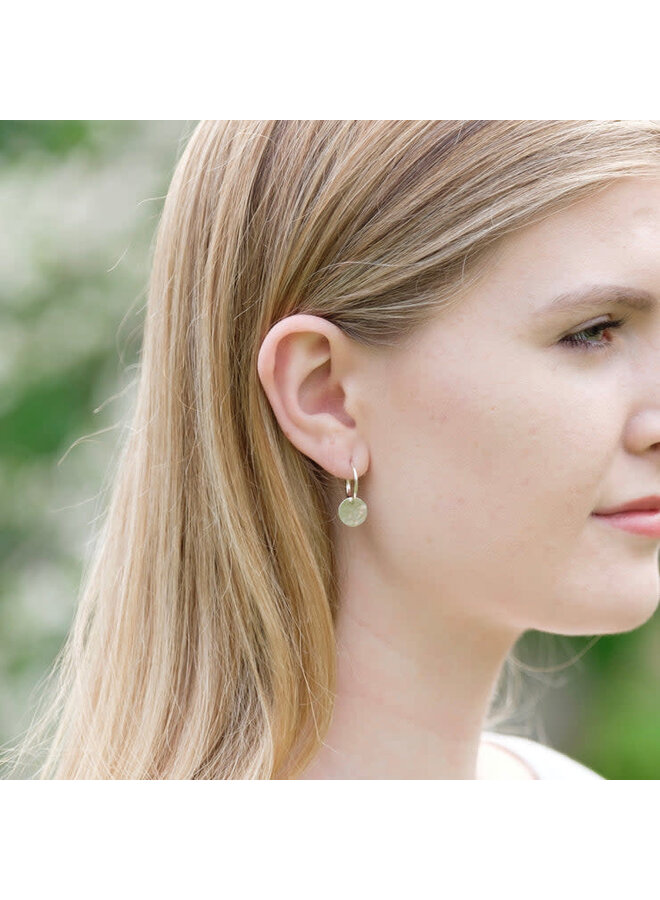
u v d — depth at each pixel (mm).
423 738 1836
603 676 5172
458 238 1621
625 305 1598
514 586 1684
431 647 1808
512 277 1602
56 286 4438
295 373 1699
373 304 1676
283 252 1739
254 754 1783
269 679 1810
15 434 4348
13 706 4012
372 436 1712
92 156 4547
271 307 1753
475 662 1843
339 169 1710
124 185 4477
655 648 5160
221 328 1794
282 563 1786
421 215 1649
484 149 1635
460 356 1625
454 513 1665
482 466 1635
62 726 2195
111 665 2023
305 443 1714
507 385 1607
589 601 1671
